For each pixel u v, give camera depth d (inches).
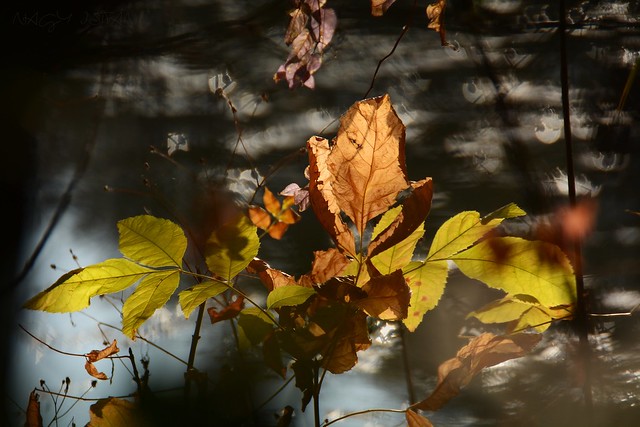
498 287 37.8
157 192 86.4
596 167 86.7
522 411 40.7
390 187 35.7
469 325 50.4
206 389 40.4
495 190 80.9
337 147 35.4
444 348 47.4
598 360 45.8
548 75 114.7
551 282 37.4
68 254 68.4
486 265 37.6
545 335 49.6
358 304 36.2
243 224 36.6
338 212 36.6
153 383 43.2
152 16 114.0
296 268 63.7
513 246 37.4
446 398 35.9
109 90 109.0
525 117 102.5
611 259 62.4
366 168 35.5
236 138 112.0
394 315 36.6
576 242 40.1
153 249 36.3
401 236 35.8
